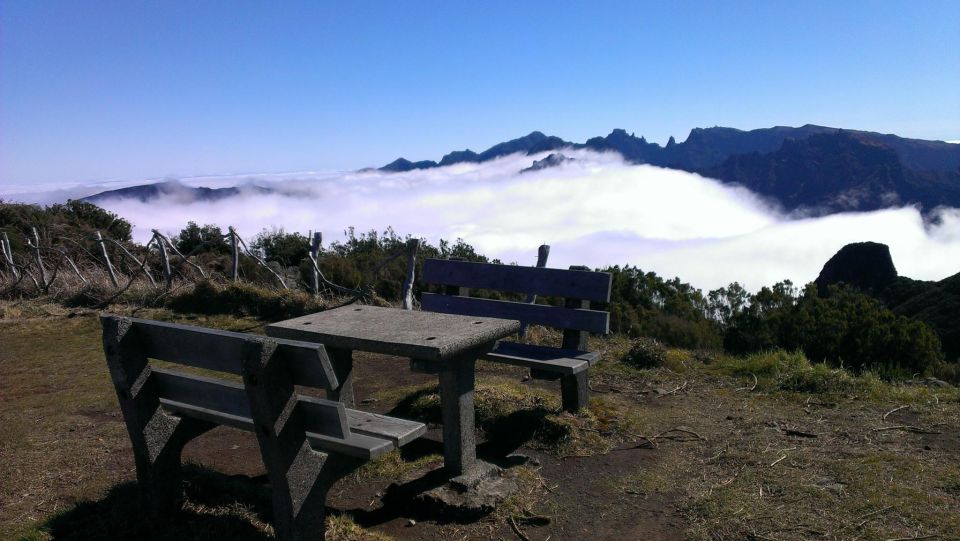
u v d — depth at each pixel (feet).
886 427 13.87
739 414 15.28
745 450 12.97
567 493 11.63
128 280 35.53
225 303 29.99
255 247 50.70
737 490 11.20
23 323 28.48
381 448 8.95
